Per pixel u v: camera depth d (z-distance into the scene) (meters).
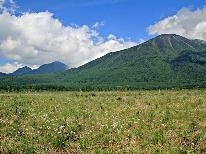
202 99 45.22
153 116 31.16
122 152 18.92
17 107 41.03
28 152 19.70
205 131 23.34
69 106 42.66
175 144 20.31
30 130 25.94
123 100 49.47
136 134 23.38
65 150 20.19
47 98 56.97
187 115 30.81
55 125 27.50
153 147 19.81
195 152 18.67
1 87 148.38
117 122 27.41
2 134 24.61
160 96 56.72
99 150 19.48
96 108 39.88
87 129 25.83
